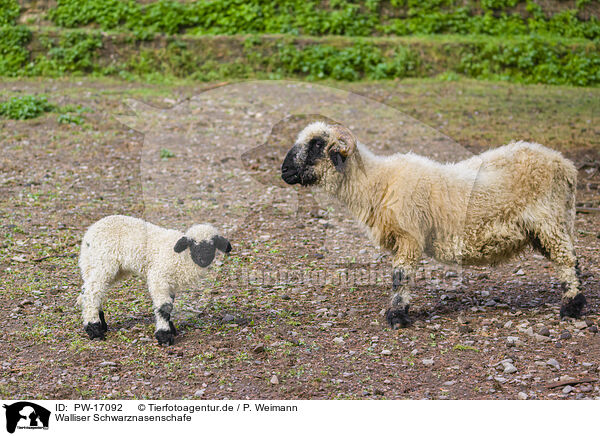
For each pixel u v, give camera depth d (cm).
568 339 495
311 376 453
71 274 632
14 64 1652
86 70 1691
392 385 440
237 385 441
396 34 1833
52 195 884
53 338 502
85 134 1183
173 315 544
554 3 1873
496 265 552
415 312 561
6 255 671
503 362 461
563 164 512
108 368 458
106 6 1809
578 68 1658
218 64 1681
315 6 1870
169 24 1775
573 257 520
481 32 1841
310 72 1659
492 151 543
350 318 547
